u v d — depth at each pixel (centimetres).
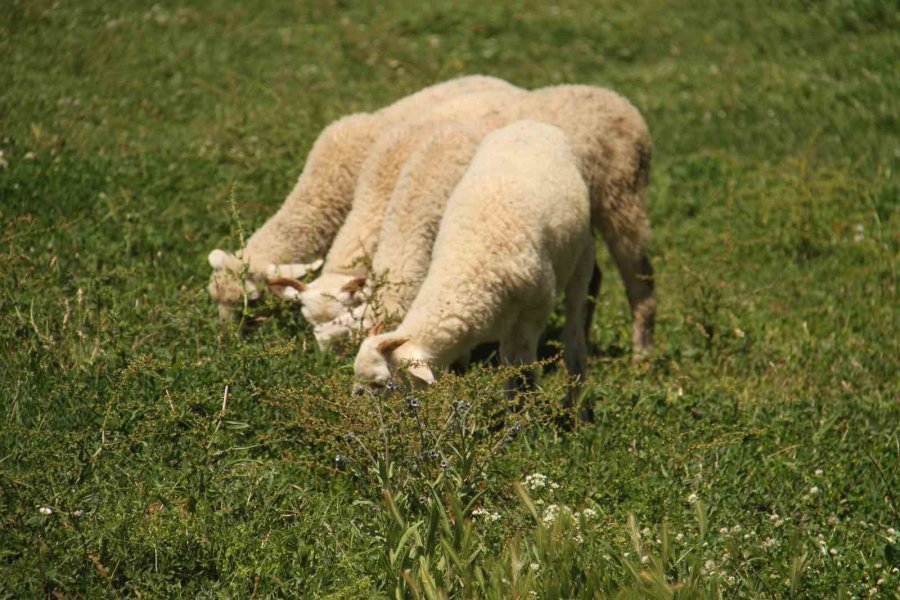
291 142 1672
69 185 1475
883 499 936
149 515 771
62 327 1045
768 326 1376
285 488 837
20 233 1180
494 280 1045
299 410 888
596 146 1254
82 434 838
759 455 1004
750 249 1650
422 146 1235
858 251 1627
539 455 895
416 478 782
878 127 2089
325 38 2525
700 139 2066
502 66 2456
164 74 2175
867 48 2439
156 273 1282
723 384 1120
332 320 1167
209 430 888
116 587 720
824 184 1716
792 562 720
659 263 1593
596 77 2414
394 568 693
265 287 1245
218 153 1680
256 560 738
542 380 1170
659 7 2803
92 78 2080
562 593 671
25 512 745
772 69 2395
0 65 2045
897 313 1427
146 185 1534
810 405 1127
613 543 752
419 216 1205
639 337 1332
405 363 955
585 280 1186
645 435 995
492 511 804
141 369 934
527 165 1091
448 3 2777
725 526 845
